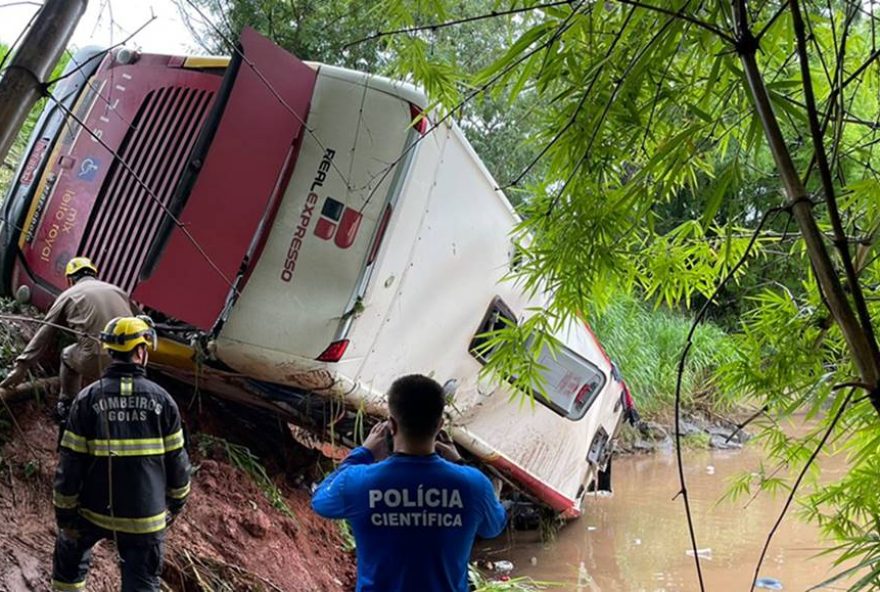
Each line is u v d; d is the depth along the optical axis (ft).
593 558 24.80
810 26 7.04
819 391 8.43
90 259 16.92
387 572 8.71
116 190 16.97
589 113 7.39
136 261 16.52
